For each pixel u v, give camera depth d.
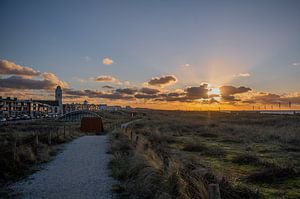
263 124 57.78
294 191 9.77
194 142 20.86
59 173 11.38
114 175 10.71
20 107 84.94
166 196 7.04
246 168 13.59
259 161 14.48
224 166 13.96
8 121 62.97
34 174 11.19
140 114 136.25
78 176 10.80
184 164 10.43
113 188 8.97
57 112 116.62
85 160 14.62
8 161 11.48
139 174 9.30
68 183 9.71
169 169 8.48
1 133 28.88
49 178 10.48
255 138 27.56
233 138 27.77
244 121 67.75
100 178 10.44
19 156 13.07
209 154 17.59
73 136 30.31
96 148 20.00
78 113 86.38
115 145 19.08
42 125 52.88
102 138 29.50
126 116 115.06
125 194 8.36
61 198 8.02
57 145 21.66
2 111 73.81
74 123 65.69
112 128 47.41
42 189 8.95
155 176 8.58
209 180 8.69
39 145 17.69
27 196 8.23
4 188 9.05
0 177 10.26
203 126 46.12
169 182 7.64
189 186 7.32
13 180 10.13
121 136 25.84
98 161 14.30
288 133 30.67
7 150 12.98
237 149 20.61
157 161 10.20
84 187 9.18
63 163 13.72
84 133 38.56
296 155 17.73
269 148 20.91
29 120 71.38
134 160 11.13
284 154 18.20
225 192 8.38
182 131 37.97
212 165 14.06
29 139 20.14
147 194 7.97
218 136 31.19
